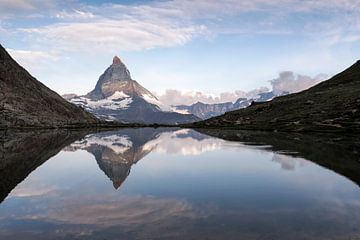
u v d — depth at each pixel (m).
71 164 58.88
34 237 22.94
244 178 44.03
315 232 23.17
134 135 149.62
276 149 76.50
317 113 163.75
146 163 60.03
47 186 40.00
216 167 53.88
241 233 23.08
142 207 30.22
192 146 91.31
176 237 22.48
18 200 33.28
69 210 29.47
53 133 157.38
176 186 39.38
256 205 30.53
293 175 45.44
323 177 43.53
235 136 125.75
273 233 23.03
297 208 29.41
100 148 87.75
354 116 138.00
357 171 47.25
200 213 28.03
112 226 24.94
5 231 24.17
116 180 43.59
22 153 74.19
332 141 91.44
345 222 25.31
